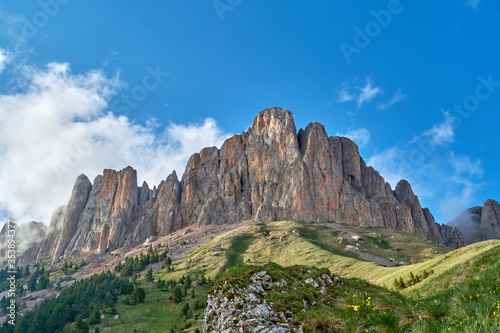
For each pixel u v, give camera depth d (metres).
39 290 187.38
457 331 13.36
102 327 106.62
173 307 122.56
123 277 175.12
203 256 182.62
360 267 119.88
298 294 22.34
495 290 17.41
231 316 20.84
